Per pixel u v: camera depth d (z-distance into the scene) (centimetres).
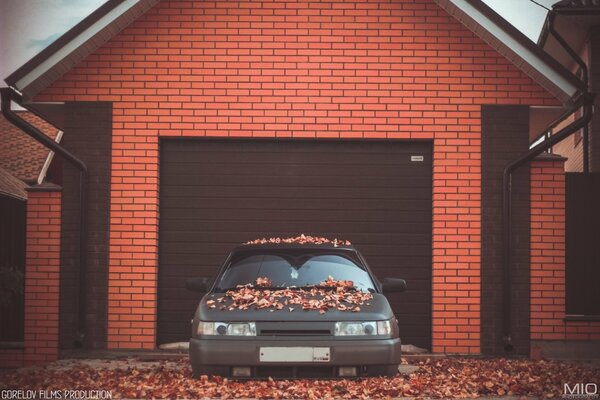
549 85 1160
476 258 1181
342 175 1209
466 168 1190
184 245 1203
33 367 1057
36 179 2297
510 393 816
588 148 1809
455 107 1195
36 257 1161
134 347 1171
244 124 1197
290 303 827
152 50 1201
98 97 1196
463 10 1141
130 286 1177
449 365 1051
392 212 1205
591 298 1207
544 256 1176
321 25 1202
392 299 1198
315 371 798
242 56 1202
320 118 1196
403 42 1201
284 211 1206
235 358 788
